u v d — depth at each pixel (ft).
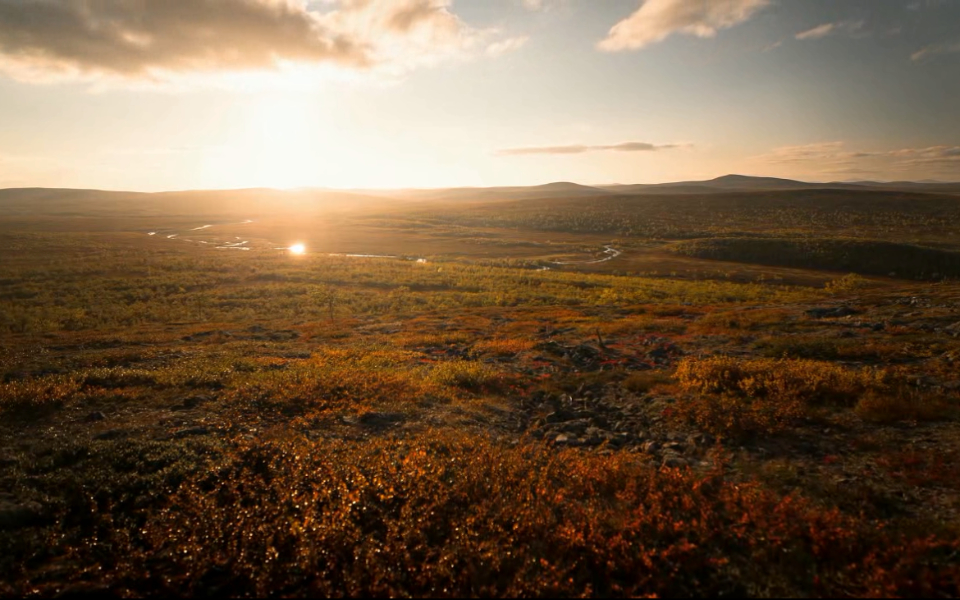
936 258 265.75
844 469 27.02
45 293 144.66
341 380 46.91
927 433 31.07
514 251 342.64
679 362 56.29
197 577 17.72
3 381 50.78
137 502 23.40
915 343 56.70
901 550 18.34
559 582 17.10
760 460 28.76
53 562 19.07
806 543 19.25
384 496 22.62
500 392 47.52
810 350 57.26
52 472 26.14
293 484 23.77
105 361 60.95
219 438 31.58
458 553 18.67
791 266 290.15
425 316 113.80
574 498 23.62
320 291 157.17
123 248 291.99
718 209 590.55
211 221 589.32
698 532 19.74
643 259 306.76
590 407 42.37
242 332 93.66
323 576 17.43
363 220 566.36
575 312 116.16
